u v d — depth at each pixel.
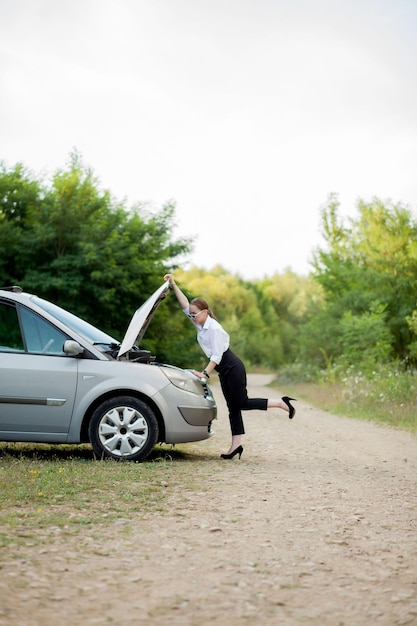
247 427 14.20
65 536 5.09
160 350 33.97
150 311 8.79
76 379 8.34
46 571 4.27
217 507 6.28
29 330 8.50
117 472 7.63
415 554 4.96
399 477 8.27
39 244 28.33
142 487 6.96
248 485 7.39
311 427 14.56
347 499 6.84
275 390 32.88
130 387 8.39
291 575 4.41
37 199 30.91
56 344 8.48
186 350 35.19
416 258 32.69
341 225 36.06
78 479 7.14
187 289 35.56
